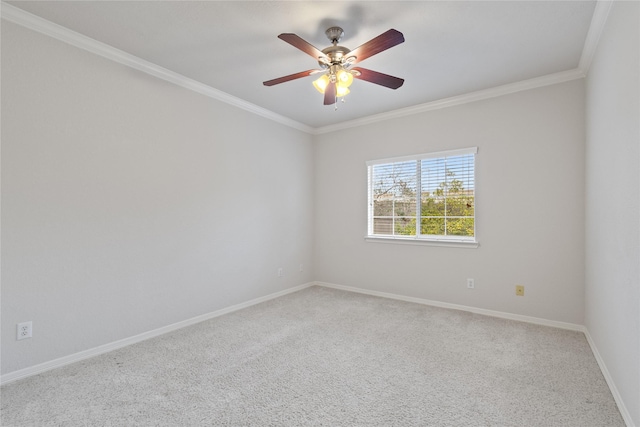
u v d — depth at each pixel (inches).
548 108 122.3
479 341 107.7
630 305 63.9
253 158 155.2
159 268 116.4
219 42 97.7
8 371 82.7
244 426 65.5
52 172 90.6
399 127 160.4
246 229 151.1
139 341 109.5
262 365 91.6
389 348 102.7
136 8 81.0
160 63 111.7
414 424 65.9
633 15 61.0
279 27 89.6
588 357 95.3
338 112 163.0
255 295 155.1
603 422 66.3
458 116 142.6
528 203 126.8
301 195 184.5
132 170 108.8
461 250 142.3
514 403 72.8
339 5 79.7
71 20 86.5
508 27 89.2
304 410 70.8
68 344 93.4
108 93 102.5
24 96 85.5
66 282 93.3
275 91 136.0
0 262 81.9
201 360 94.9
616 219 73.9
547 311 123.2
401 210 162.4
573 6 80.0
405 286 159.0
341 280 183.5
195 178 129.0
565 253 119.6
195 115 129.1
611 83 77.2
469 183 141.9
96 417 68.3
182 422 66.7
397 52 103.0
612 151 77.0
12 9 81.3
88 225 98.0
